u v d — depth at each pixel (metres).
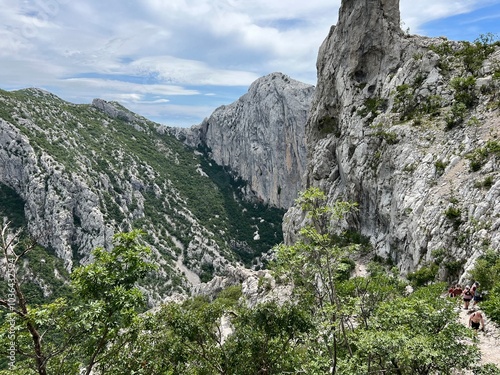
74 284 13.88
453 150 46.19
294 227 75.81
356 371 13.63
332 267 16.52
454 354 12.54
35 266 83.00
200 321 16.58
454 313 14.41
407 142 52.38
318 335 15.96
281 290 39.84
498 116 45.22
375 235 54.47
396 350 12.39
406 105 58.22
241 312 17.25
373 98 66.94
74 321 13.12
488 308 19.02
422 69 60.66
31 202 101.56
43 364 12.45
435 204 41.78
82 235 104.12
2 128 109.62
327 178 72.06
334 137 73.25
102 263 14.38
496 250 31.38
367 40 69.75
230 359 16.34
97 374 14.86
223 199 185.38
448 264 35.44
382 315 15.48
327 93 77.44
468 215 37.22
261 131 191.12
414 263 40.94
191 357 16.61
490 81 49.94
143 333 16.22
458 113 49.03
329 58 78.25
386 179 53.31
